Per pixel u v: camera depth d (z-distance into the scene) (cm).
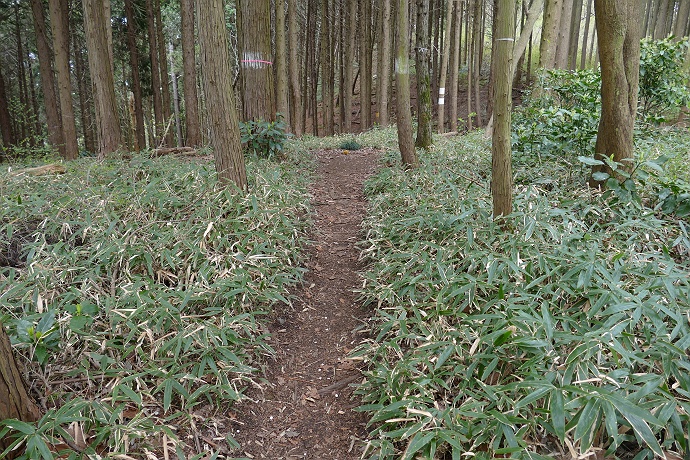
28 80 1972
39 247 330
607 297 236
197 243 347
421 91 722
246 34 689
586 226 343
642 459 178
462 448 185
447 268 307
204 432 236
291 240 402
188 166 500
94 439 210
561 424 168
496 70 301
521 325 221
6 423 178
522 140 533
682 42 598
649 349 208
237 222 375
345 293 379
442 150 704
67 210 388
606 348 213
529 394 186
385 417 220
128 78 1884
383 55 1402
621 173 369
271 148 668
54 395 226
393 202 478
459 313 260
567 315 247
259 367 288
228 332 272
